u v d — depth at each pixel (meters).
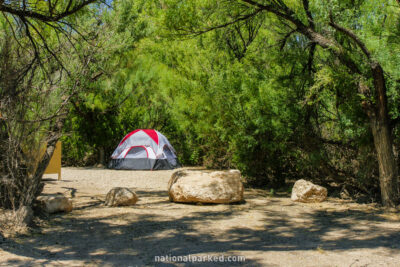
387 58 6.58
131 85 14.92
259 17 8.88
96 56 6.73
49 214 6.07
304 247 4.49
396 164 7.27
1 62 5.36
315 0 6.93
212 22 9.59
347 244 4.63
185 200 7.37
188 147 16.92
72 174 12.87
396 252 4.26
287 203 7.60
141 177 12.36
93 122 16.14
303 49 8.62
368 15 7.19
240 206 7.23
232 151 10.84
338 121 8.49
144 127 17.48
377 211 6.75
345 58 7.29
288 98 8.59
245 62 9.69
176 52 14.20
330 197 8.38
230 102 9.57
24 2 4.60
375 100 7.07
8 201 5.55
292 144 9.22
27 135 5.48
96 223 5.66
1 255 4.03
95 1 5.11
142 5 12.20
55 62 6.13
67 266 3.76
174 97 14.30
